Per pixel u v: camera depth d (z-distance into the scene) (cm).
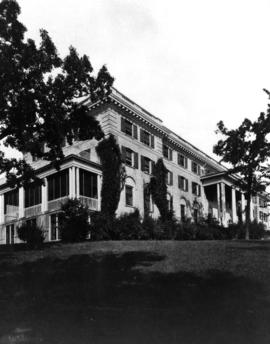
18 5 2014
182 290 1269
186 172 4788
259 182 3428
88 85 2241
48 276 1545
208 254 1822
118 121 3672
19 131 2169
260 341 862
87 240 2605
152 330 930
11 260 1866
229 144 3378
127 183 3666
